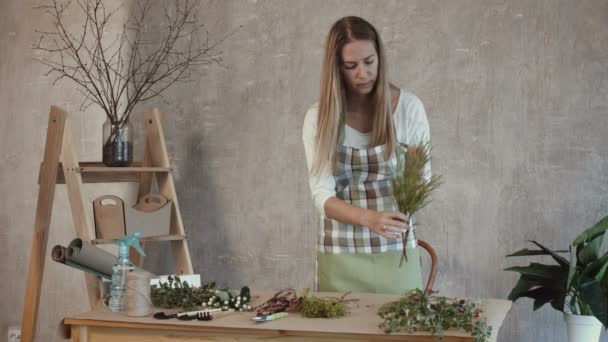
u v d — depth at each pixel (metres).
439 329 1.92
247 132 4.21
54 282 4.48
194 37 4.29
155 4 4.34
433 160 3.88
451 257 3.86
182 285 2.66
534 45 3.73
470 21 3.82
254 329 2.07
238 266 4.23
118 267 2.38
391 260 2.91
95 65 4.41
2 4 4.57
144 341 2.20
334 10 4.04
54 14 4.49
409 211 2.62
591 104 3.65
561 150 3.70
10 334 4.54
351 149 2.86
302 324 2.11
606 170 3.64
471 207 3.83
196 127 4.29
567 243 3.69
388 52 3.94
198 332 2.14
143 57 4.36
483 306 2.35
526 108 3.74
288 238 4.14
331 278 2.95
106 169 3.74
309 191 4.10
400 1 3.93
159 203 3.93
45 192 3.67
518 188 3.76
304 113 4.10
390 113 2.80
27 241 4.53
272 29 4.15
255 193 4.20
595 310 2.86
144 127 4.36
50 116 3.66
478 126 3.81
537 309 3.40
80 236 3.64
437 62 3.87
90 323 2.21
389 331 1.97
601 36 3.64
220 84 4.25
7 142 4.57
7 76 4.57
